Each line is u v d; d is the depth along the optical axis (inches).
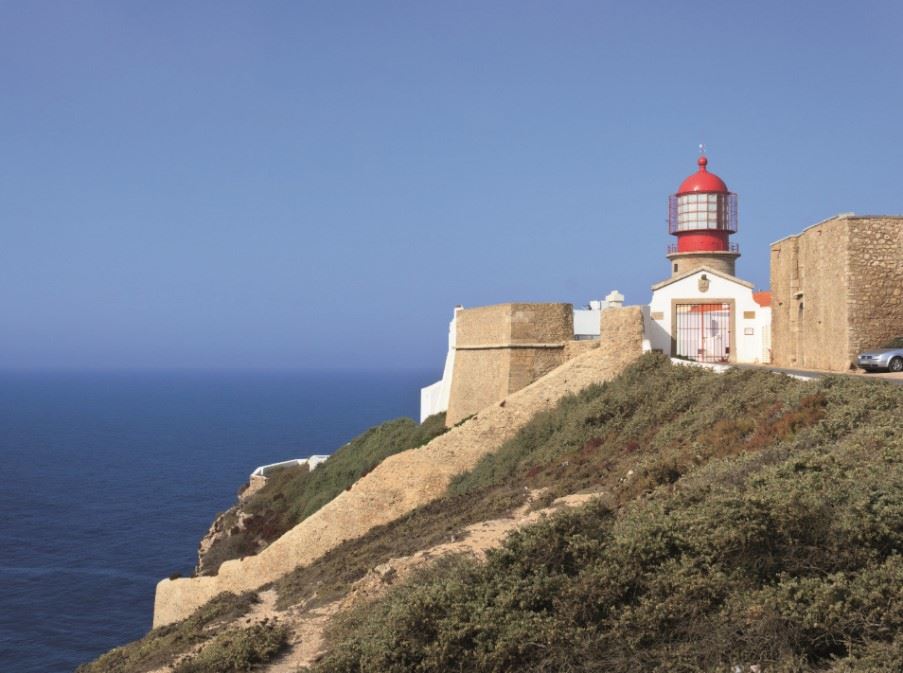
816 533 500.1
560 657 483.8
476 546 816.3
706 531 535.2
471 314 1675.7
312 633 778.8
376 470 1302.9
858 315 1214.3
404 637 549.0
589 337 1670.8
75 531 3496.6
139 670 846.5
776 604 454.3
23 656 2145.7
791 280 1444.4
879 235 1219.2
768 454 721.0
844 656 430.6
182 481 4744.1
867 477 554.6
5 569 2920.8
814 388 893.8
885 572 453.1
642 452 984.3
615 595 522.0
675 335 1583.4
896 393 792.9
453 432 1314.0
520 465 1196.5
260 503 2059.5
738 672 430.3
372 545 1087.0
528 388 1341.0
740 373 1091.3
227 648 748.0
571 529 605.3
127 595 2628.0
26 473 5078.7
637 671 455.2
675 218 1978.3
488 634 519.2
